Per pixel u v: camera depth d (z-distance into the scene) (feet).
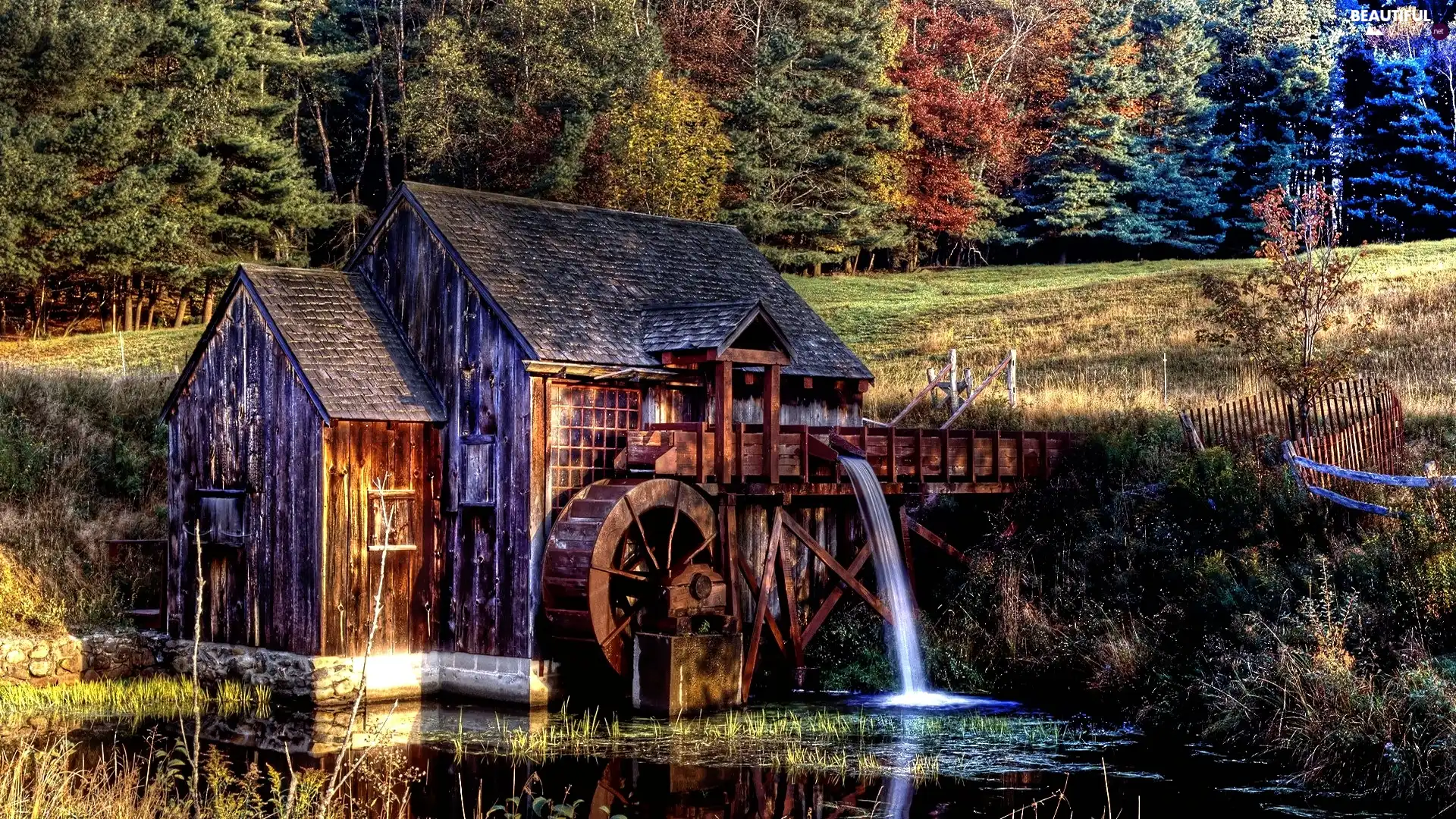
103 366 147.43
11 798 31.91
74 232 157.99
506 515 63.05
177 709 59.16
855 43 231.09
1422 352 109.19
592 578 59.62
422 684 64.80
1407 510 57.72
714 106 220.64
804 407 76.48
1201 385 110.63
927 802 43.83
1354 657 50.01
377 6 250.98
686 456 62.80
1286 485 63.26
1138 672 58.49
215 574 67.46
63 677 65.57
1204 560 61.57
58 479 82.64
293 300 66.03
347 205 197.67
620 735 54.65
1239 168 259.19
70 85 164.86
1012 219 268.21
